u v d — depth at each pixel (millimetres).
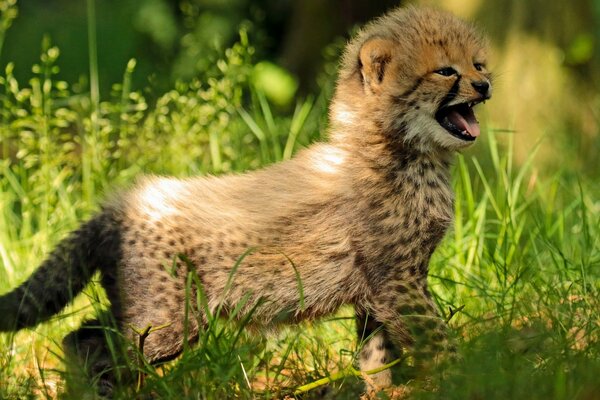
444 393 9156
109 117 18500
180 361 9672
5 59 28641
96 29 29719
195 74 23156
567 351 9484
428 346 10211
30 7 32625
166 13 28078
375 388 10195
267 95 21219
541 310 11047
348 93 11125
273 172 11172
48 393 10109
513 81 18766
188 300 9867
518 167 17984
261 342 10867
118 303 10438
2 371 9953
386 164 10727
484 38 11297
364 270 10672
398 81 10734
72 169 17500
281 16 27047
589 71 19281
